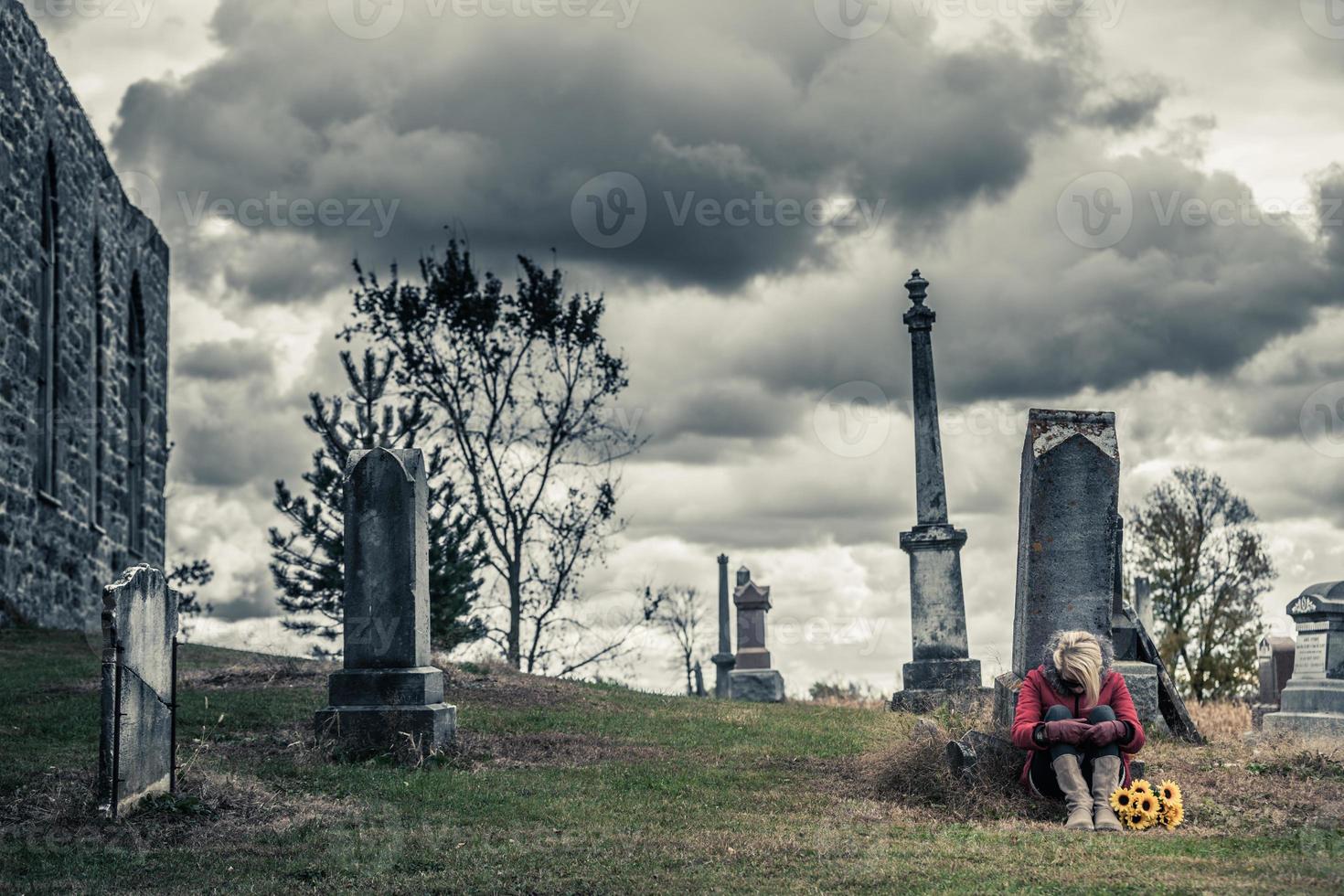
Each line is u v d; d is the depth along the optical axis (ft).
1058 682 28.43
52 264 77.41
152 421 99.35
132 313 96.78
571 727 43.32
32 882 22.40
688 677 149.18
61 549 77.15
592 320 97.50
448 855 24.29
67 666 53.47
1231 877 21.38
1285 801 29.53
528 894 21.56
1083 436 33.99
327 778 32.73
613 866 23.34
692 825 27.45
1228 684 106.63
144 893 21.68
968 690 55.06
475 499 94.48
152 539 98.78
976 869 22.47
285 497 78.18
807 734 43.37
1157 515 111.14
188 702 43.37
